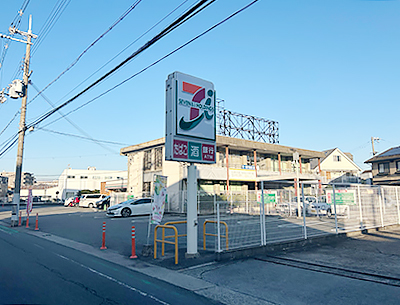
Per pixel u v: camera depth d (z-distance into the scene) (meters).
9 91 20.34
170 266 8.54
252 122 35.19
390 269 8.05
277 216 12.23
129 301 5.71
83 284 6.69
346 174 47.53
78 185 67.31
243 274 7.79
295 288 6.69
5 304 5.29
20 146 20.27
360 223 14.51
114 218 22.92
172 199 28.45
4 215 30.39
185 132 9.74
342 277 7.47
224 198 24.66
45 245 12.05
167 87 9.95
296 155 22.09
